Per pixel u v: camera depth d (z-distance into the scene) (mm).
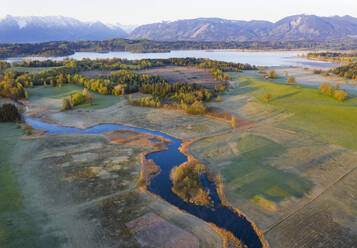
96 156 71688
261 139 83500
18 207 48125
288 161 68562
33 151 73562
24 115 113812
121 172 63125
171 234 42750
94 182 58219
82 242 40344
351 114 103688
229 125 98938
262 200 52125
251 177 60781
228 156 72375
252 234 43281
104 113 117000
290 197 53062
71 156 71125
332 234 43000
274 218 46938
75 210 48281
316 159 69500
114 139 85562
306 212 48406
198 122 103125
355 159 69312
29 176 59719
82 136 87562
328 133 87312
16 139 82438
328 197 53094
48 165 65375
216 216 47750
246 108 120938
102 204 50344
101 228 43594
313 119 101500
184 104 120625
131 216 47031
